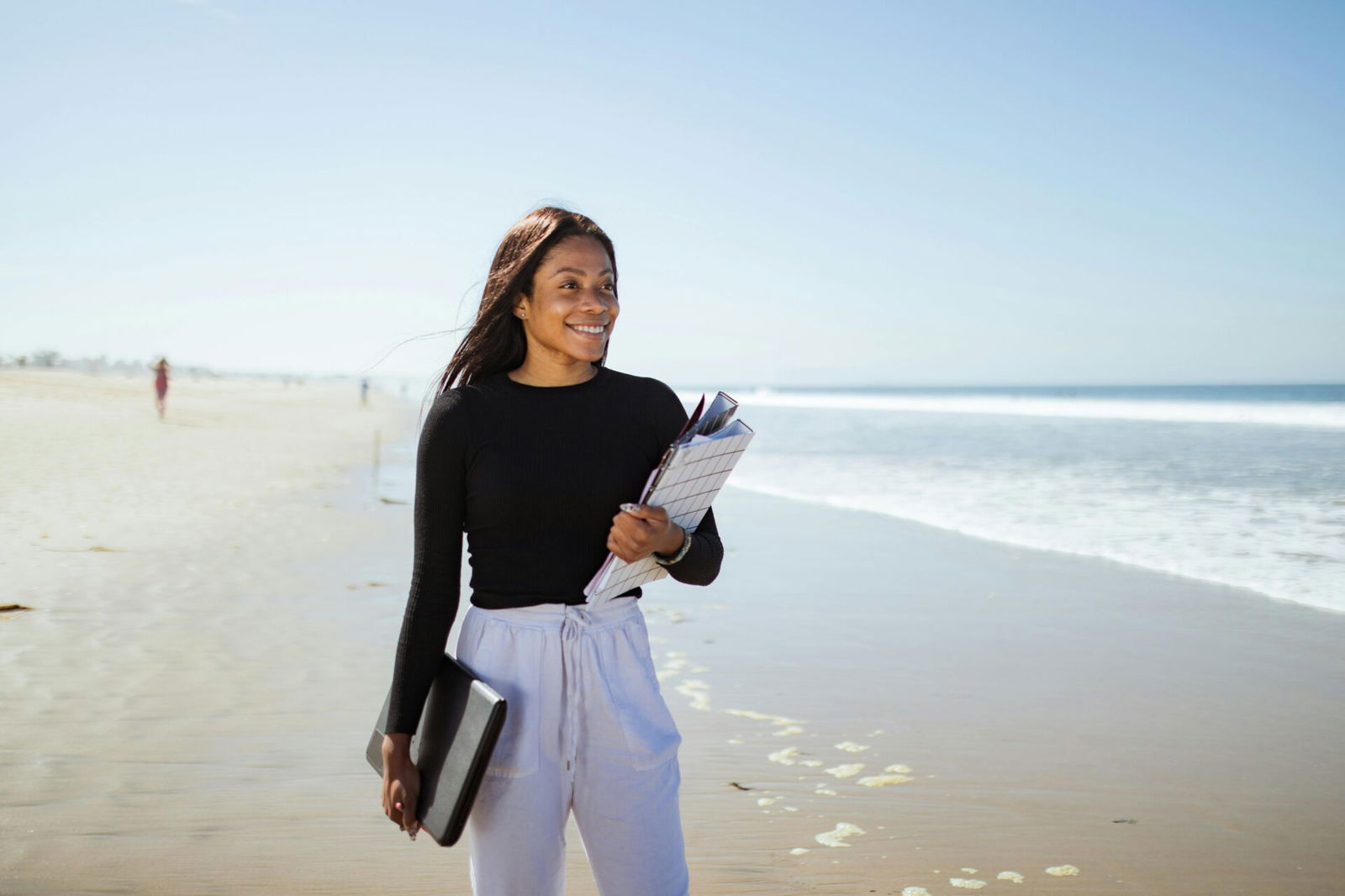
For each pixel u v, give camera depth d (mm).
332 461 18047
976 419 34406
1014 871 2846
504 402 1690
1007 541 8945
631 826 1655
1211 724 4164
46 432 20219
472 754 1492
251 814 3152
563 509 1663
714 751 3830
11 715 4039
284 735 3887
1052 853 2963
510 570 1667
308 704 4270
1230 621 5953
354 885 2703
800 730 4082
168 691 4414
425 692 1663
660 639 5586
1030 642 5508
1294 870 2859
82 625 5578
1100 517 10023
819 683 4730
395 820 1612
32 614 5789
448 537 1672
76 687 4441
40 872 2729
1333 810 3289
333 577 7137
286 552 8141
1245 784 3514
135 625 5590
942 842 3031
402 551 8328
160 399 27266
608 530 1701
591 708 1648
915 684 4719
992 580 7254
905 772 3623
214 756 3652
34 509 9914
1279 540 8492
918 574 7508
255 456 18062
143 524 9383
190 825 3062
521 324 1780
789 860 2906
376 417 40938
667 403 1805
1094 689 4645
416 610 1661
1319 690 4617
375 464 17625
